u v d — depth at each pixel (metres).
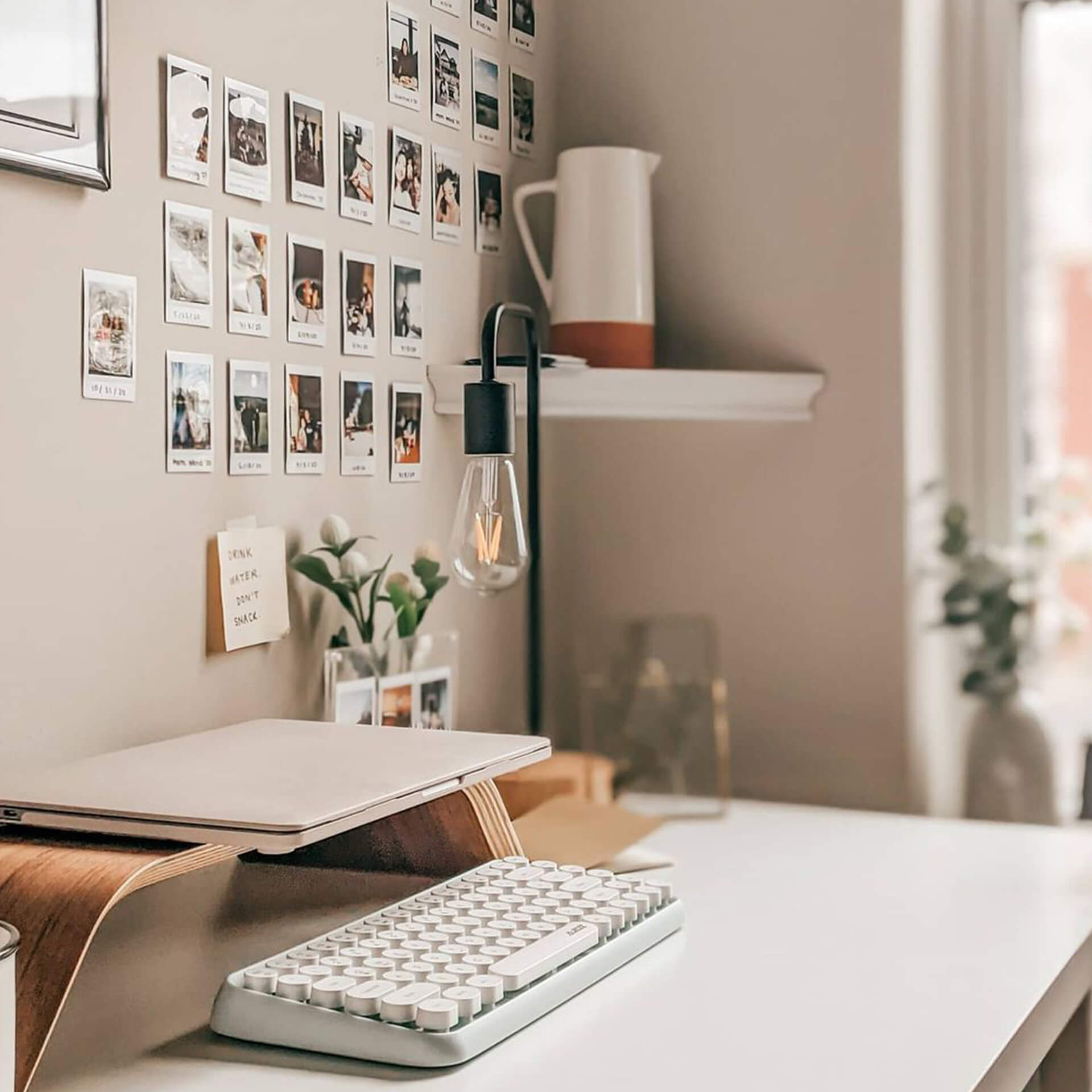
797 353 1.69
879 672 1.67
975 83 1.85
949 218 1.85
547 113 1.74
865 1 1.63
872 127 1.63
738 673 1.75
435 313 1.50
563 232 1.61
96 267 1.07
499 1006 0.87
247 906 1.11
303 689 1.32
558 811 1.43
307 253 1.30
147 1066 0.82
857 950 1.07
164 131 1.13
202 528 1.19
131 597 1.11
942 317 1.82
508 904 1.03
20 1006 0.77
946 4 1.80
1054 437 1.91
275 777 0.97
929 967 1.03
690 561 1.76
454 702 1.44
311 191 1.30
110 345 1.08
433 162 1.49
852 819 1.59
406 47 1.44
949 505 1.86
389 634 1.42
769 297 1.70
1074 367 1.90
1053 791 1.71
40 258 1.02
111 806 0.88
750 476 1.73
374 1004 0.84
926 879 1.31
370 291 1.39
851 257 1.65
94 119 1.04
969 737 1.75
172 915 1.09
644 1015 0.92
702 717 1.66
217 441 1.20
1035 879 1.31
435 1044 0.82
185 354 1.16
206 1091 0.79
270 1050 0.85
